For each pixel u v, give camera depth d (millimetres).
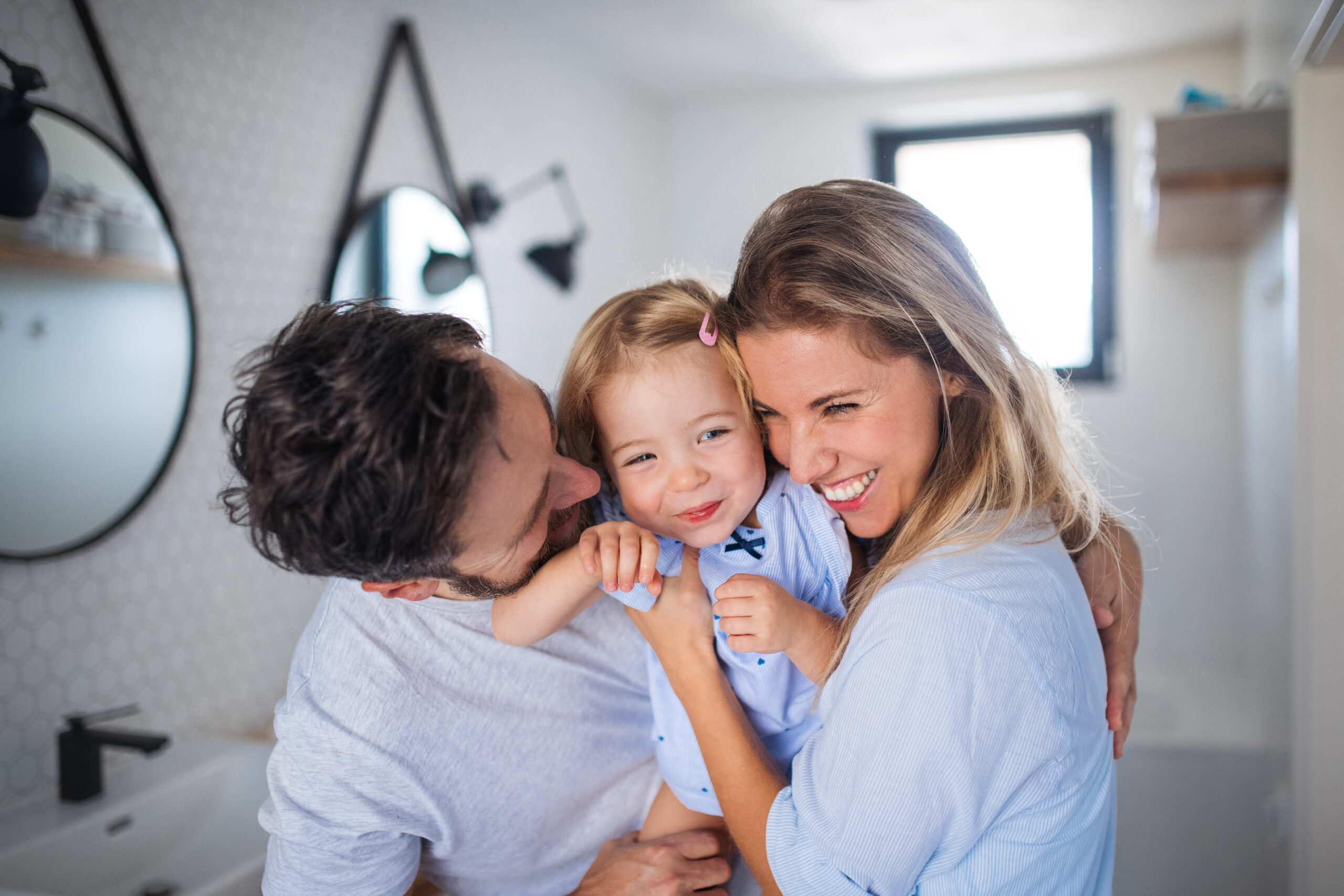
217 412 1778
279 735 812
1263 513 2656
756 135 3805
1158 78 3330
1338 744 1826
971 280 801
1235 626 3293
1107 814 787
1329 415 1811
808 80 3562
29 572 1433
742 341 810
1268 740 2322
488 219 2637
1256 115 2156
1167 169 2219
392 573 651
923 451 801
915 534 799
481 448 633
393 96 2311
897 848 675
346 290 2094
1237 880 2496
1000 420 790
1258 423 2795
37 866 1277
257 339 743
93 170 1497
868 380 762
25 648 1426
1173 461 3379
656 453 896
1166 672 3363
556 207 3125
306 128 2031
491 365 691
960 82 3531
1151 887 2559
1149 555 3396
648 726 1019
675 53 3266
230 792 1546
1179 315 3371
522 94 2926
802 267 750
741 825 796
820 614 847
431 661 840
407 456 594
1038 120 3623
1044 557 759
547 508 761
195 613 1730
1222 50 3240
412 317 658
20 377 1388
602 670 958
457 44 2604
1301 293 1818
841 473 807
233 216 1829
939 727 659
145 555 1630
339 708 799
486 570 742
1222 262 3320
